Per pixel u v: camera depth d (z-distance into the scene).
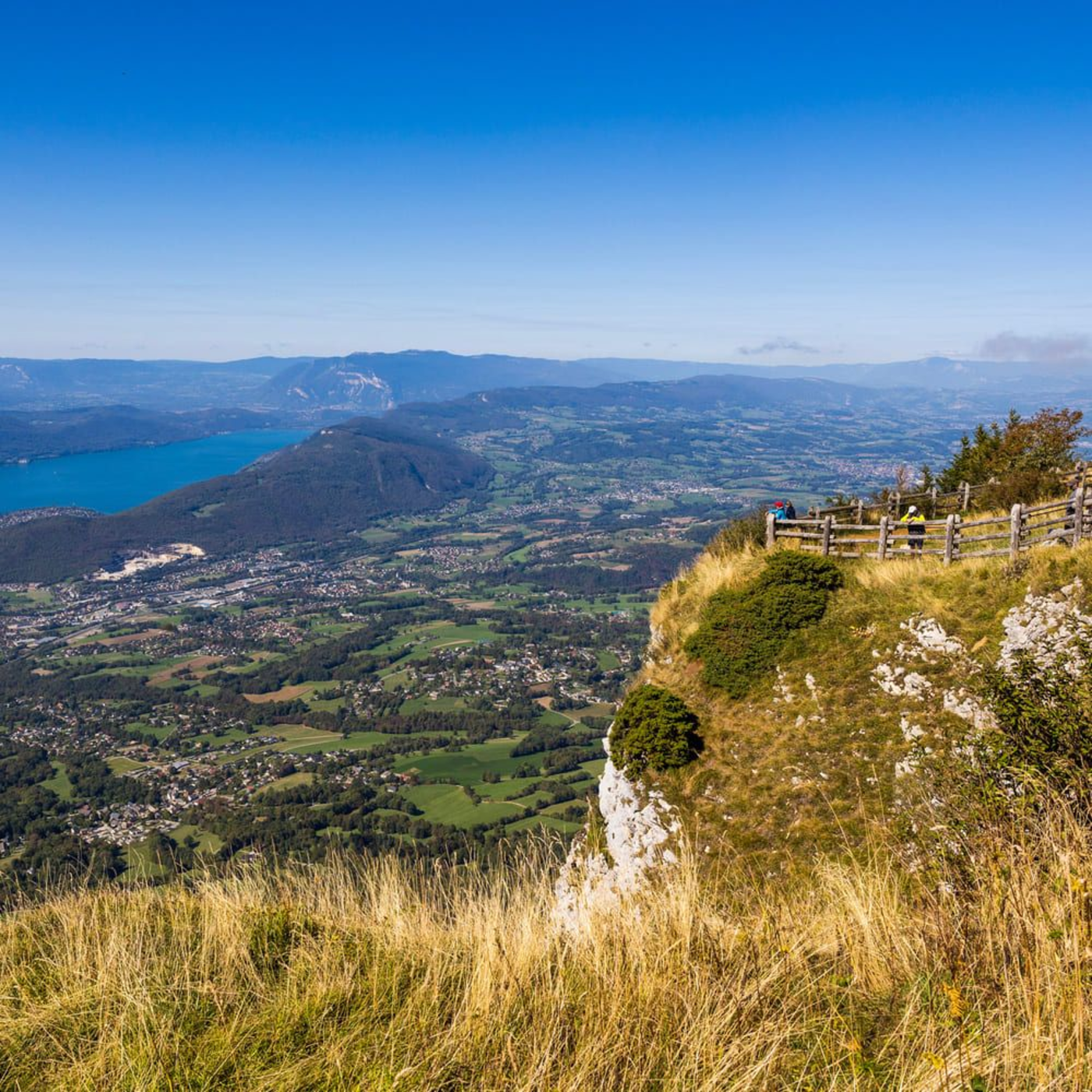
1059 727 6.54
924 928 5.18
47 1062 4.81
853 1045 3.97
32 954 6.96
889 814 11.56
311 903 7.39
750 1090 3.79
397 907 6.74
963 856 5.91
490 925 5.91
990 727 8.95
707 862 12.27
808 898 6.84
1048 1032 3.85
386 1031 4.77
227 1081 4.44
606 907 6.72
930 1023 4.00
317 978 5.52
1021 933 4.64
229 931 6.62
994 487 23.89
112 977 5.77
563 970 5.39
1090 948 4.26
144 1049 4.70
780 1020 4.43
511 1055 4.27
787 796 12.84
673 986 4.89
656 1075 4.14
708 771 13.96
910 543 18.45
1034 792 6.03
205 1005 5.39
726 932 5.88
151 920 7.54
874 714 13.64
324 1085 4.27
